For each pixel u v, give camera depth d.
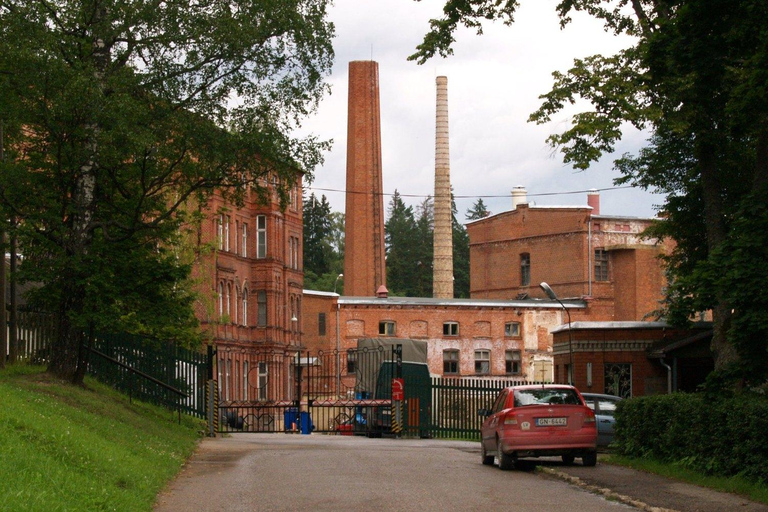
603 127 24.03
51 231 26.06
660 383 42.38
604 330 43.09
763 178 20.91
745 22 19.00
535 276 93.81
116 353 31.16
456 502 15.51
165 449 21.48
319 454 25.05
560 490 17.66
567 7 26.25
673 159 31.94
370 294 107.31
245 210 69.38
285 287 73.81
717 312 22.84
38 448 13.55
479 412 24.47
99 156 24.98
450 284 104.81
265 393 70.12
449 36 26.50
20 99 24.05
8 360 28.20
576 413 22.09
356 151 108.88
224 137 25.95
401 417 38.16
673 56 20.38
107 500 12.09
